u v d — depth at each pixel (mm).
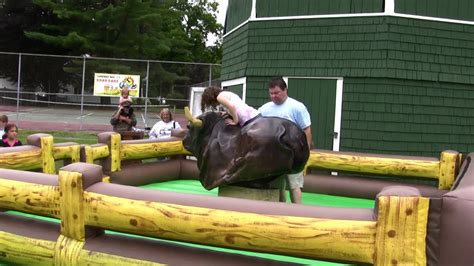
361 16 9672
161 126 9797
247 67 10688
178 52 42688
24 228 4059
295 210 3158
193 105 13641
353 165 7785
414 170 7402
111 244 3658
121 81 19422
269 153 4340
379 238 2936
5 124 8266
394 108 9609
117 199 3549
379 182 7840
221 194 4766
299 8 10227
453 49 9875
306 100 10188
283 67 10359
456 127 9953
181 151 8867
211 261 3371
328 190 8031
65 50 38781
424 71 9664
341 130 9852
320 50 10039
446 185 7199
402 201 2900
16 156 5637
